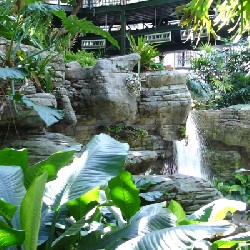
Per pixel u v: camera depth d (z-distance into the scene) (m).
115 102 5.70
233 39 2.94
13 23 4.07
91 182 2.01
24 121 4.22
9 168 2.17
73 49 10.47
